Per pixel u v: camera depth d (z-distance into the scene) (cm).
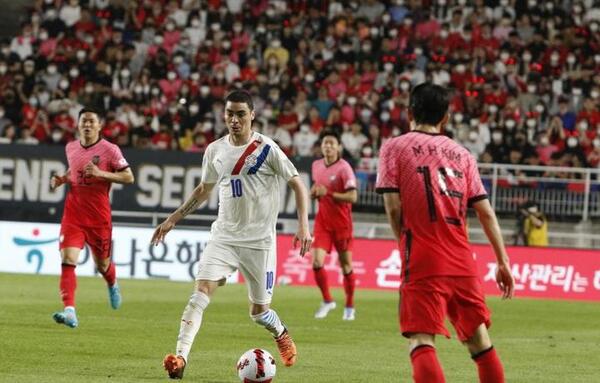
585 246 9206
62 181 4978
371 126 10231
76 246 4897
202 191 3750
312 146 10088
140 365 3828
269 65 11069
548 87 10938
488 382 2700
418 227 2659
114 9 11738
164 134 10119
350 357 4297
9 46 11525
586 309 7400
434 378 2566
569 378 3903
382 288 8512
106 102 10719
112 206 8962
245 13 11719
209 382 3478
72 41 11344
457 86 10856
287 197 8994
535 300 8056
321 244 6041
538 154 10062
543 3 11750
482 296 2683
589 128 10500
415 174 2670
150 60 10975
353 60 11181
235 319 5719
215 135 10250
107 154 4972
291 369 3875
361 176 9238
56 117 10381
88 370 3669
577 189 9181
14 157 9000
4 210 9012
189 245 8581
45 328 4947
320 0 11775
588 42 11450
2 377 3453
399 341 4962
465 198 2702
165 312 5953
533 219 9025
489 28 11500
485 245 8538
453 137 10256
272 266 3738
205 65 11138
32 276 8288
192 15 11700
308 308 6650
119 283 7981
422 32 11488
